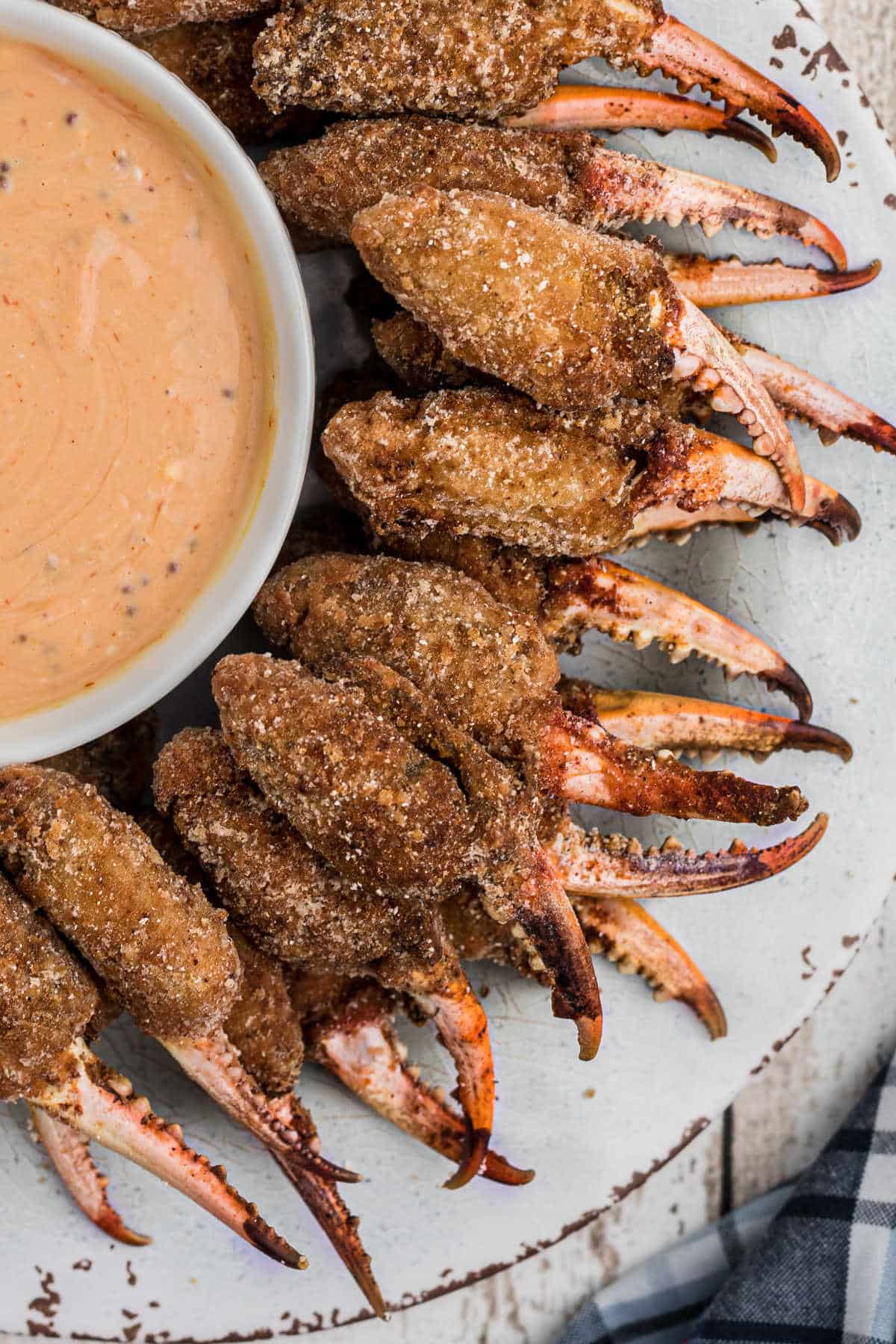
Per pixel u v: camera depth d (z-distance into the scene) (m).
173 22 0.34
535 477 0.34
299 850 0.34
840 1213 0.39
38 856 0.33
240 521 0.35
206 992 0.34
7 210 0.33
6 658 0.34
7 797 0.34
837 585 0.38
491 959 0.37
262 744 0.34
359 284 0.37
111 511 0.34
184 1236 0.37
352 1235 0.35
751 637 0.37
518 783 0.34
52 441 0.34
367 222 0.33
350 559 0.35
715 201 0.36
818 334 0.37
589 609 0.36
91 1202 0.36
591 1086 0.38
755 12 0.36
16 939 0.33
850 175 0.37
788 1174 0.40
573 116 0.36
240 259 0.34
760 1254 0.39
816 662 0.38
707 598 0.38
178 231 0.34
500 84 0.34
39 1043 0.33
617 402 0.35
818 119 0.37
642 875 0.36
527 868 0.34
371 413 0.34
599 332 0.34
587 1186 0.38
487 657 0.34
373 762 0.33
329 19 0.34
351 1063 0.36
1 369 0.33
